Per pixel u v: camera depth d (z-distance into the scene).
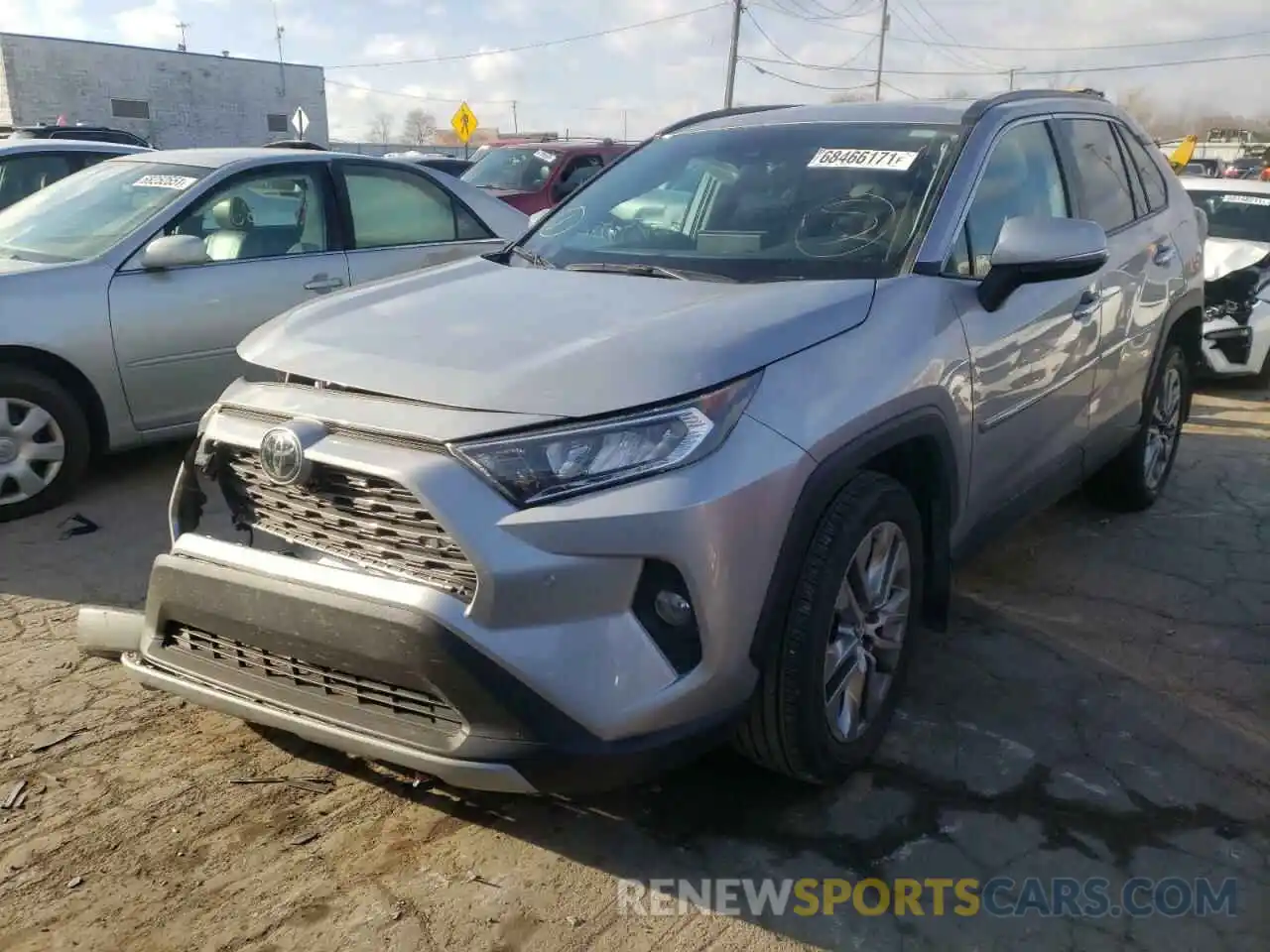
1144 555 4.88
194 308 5.46
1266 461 6.42
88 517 5.15
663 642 2.51
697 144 4.18
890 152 3.72
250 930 2.53
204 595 2.73
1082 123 4.56
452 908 2.61
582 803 3.01
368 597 2.49
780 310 2.84
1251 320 8.34
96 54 39.41
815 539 2.73
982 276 3.52
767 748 2.82
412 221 6.49
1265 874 2.76
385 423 2.52
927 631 4.07
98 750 3.24
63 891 2.65
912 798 3.05
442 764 2.43
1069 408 4.12
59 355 5.05
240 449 2.80
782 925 2.57
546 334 2.77
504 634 2.38
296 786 3.08
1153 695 3.65
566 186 13.26
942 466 3.20
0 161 7.86
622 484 2.42
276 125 44.59
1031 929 2.57
